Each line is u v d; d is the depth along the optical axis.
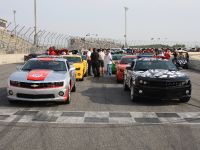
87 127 7.31
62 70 11.02
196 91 14.06
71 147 5.82
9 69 27.12
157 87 10.30
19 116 8.37
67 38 53.31
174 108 9.88
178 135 6.71
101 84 16.39
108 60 21.69
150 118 8.36
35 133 6.75
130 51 43.34
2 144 5.96
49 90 9.63
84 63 19.61
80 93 12.97
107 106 10.05
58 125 7.46
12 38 53.59
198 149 5.79
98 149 5.72
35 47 44.66
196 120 8.16
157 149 5.76
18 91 9.62
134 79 10.71
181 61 31.33
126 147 5.86
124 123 7.75
